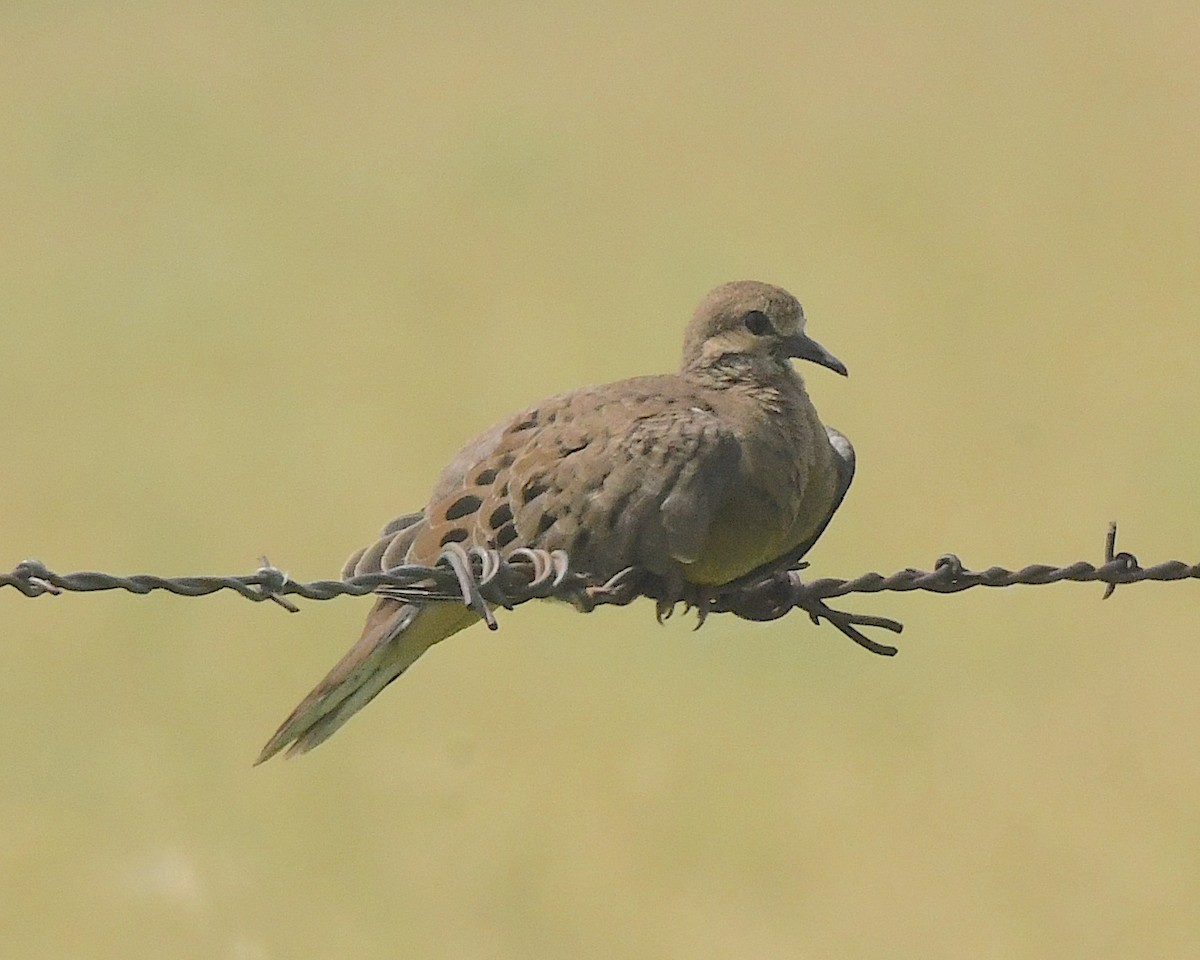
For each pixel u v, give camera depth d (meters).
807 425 8.61
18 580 6.53
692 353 8.84
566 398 8.42
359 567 8.12
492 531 7.98
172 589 6.69
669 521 7.93
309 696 7.98
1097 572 8.10
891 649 8.30
